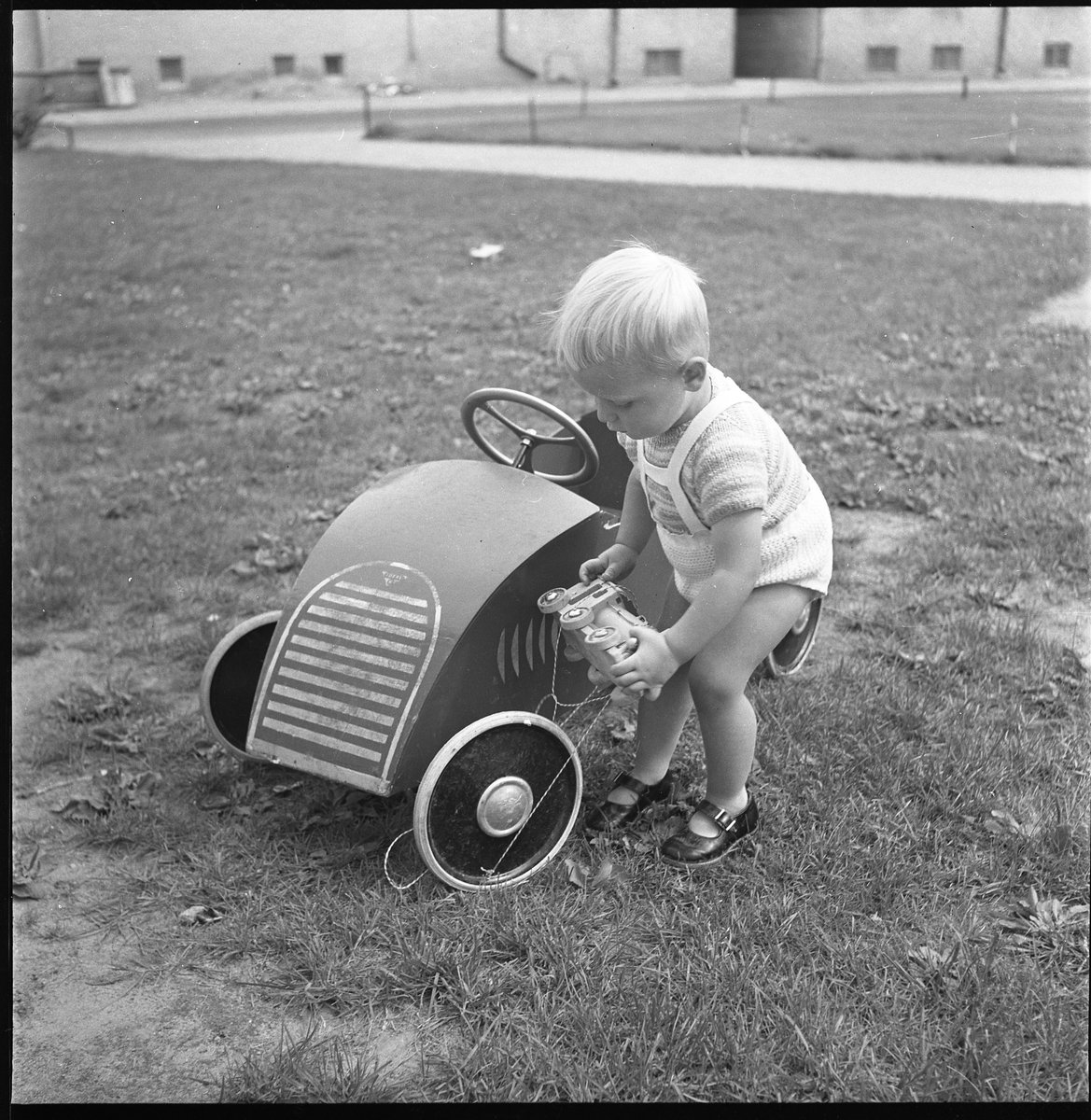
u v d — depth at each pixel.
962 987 2.10
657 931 2.29
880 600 3.78
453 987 2.16
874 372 6.31
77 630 3.83
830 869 2.45
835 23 21.02
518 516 2.54
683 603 2.59
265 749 2.53
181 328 7.97
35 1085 2.02
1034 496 4.48
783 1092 1.93
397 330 7.67
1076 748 2.90
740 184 13.20
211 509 4.73
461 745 2.32
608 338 2.11
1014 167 13.91
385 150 16.45
